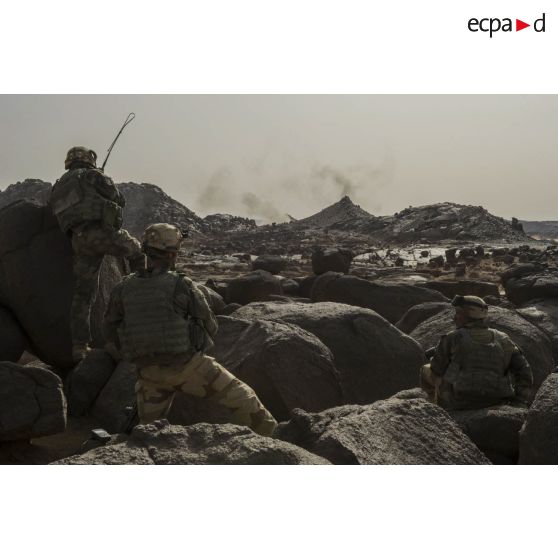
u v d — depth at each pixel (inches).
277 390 267.1
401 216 5876.0
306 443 186.2
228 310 453.4
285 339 273.4
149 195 6373.0
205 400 257.1
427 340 368.2
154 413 219.0
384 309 512.4
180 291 213.6
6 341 320.5
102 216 310.2
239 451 157.0
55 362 331.3
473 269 1411.2
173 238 219.0
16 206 330.0
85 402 296.4
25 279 321.4
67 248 328.8
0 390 229.6
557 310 462.0
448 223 5083.7
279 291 605.6
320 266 772.0
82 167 322.0
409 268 1470.2
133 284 215.2
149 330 210.2
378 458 171.5
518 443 214.5
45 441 264.1
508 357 243.0
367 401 311.6
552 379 202.2
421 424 189.2
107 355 310.0
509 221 5132.9
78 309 316.8
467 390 238.4
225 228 6653.5
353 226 6215.6
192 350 215.3
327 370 277.7
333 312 329.7
